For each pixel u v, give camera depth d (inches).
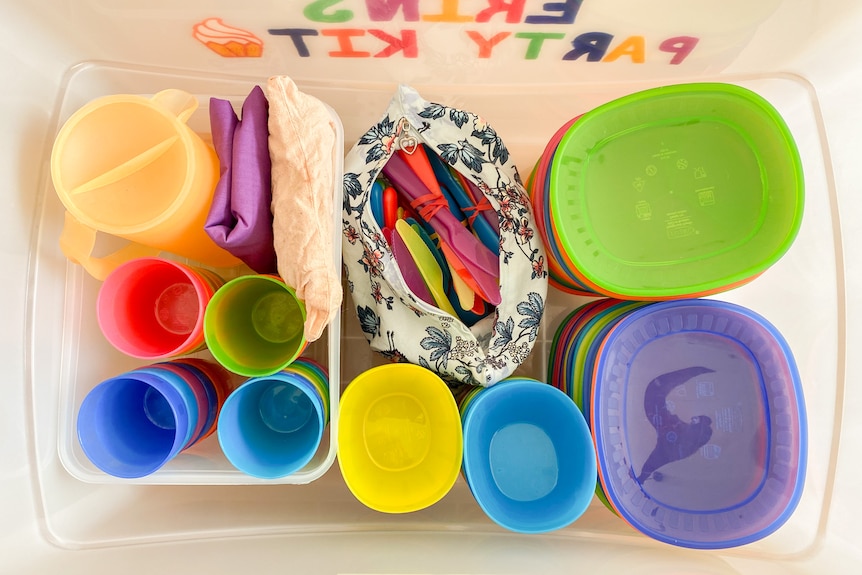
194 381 23.5
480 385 26.2
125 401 23.6
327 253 21.5
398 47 27.0
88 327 26.1
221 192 21.7
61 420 24.5
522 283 27.2
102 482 23.7
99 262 23.7
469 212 29.5
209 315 21.7
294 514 27.2
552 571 22.9
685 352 24.8
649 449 24.5
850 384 26.7
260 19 25.0
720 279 23.0
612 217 25.6
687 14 25.2
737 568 24.5
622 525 27.4
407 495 23.8
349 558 23.3
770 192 24.3
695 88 24.5
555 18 25.3
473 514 27.8
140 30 25.4
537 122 31.7
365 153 26.9
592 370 24.2
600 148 25.9
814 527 26.0
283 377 21.6
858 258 27.0
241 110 25.0
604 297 29.4
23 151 23.5
